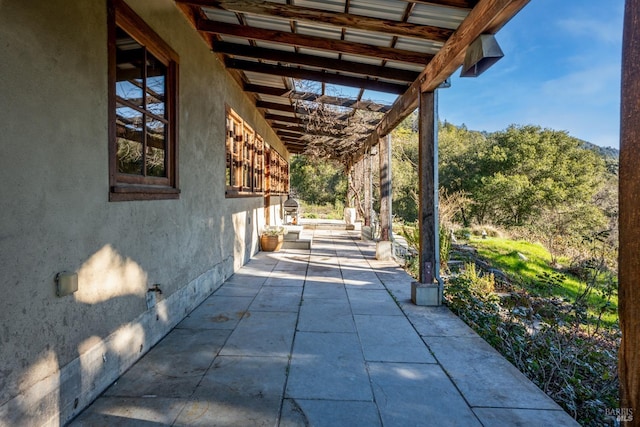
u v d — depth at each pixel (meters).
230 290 4.56
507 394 2.25
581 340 3.47
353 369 2.53
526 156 25.98
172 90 3.26
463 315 3.74
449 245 7.22
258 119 7.64
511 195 24.27
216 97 4.56
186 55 3.56
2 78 1.48
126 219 2.48
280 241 7.98
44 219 1.72
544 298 4.89
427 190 4.17
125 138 2.65
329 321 3.50
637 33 1.05
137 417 1.94
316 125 7.68
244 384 2.30
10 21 1.51
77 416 1.94
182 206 3.49
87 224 2.05
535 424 1.95
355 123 7.45
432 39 3.22
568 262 8.19
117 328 2.38
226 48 4.27
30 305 1.64
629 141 1.06
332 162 14.73
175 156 3.28
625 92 1.08
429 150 4.16
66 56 1.86
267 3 3.07
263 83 6.00
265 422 1.91
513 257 9.03
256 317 3.57
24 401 1.60
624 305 1.08
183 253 3.52
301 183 28.36
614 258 4.72
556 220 20.55
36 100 1.66
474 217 25.75
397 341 3.04
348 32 3.53
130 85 2.65
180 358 2.65
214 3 3.08
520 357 2.95
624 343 1.08
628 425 1.06
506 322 3.82
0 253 1.49
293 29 3.68
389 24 3.14
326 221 17.03
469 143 34.53
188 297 3.64
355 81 4.90
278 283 4.96
